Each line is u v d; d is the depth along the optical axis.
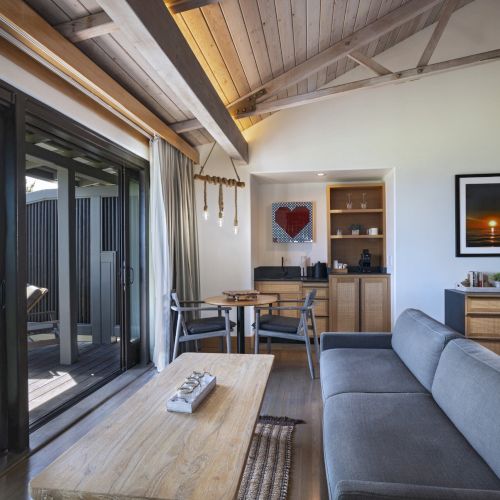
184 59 2.43
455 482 1.22
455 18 4.33
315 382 3.37
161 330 3.70
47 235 5.63
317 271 5.00
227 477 1.17
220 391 1.86
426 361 2.06
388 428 1.60
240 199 4.67
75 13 2.10
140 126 3.53
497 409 1.29
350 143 4.51
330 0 2.92
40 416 2.62
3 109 2.16
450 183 4.38
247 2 2.58
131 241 3.94
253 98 3.88
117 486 1.13
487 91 4.32
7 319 2.17
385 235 4.93
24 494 1.84
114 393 3.12
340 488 1.03
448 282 4.37
